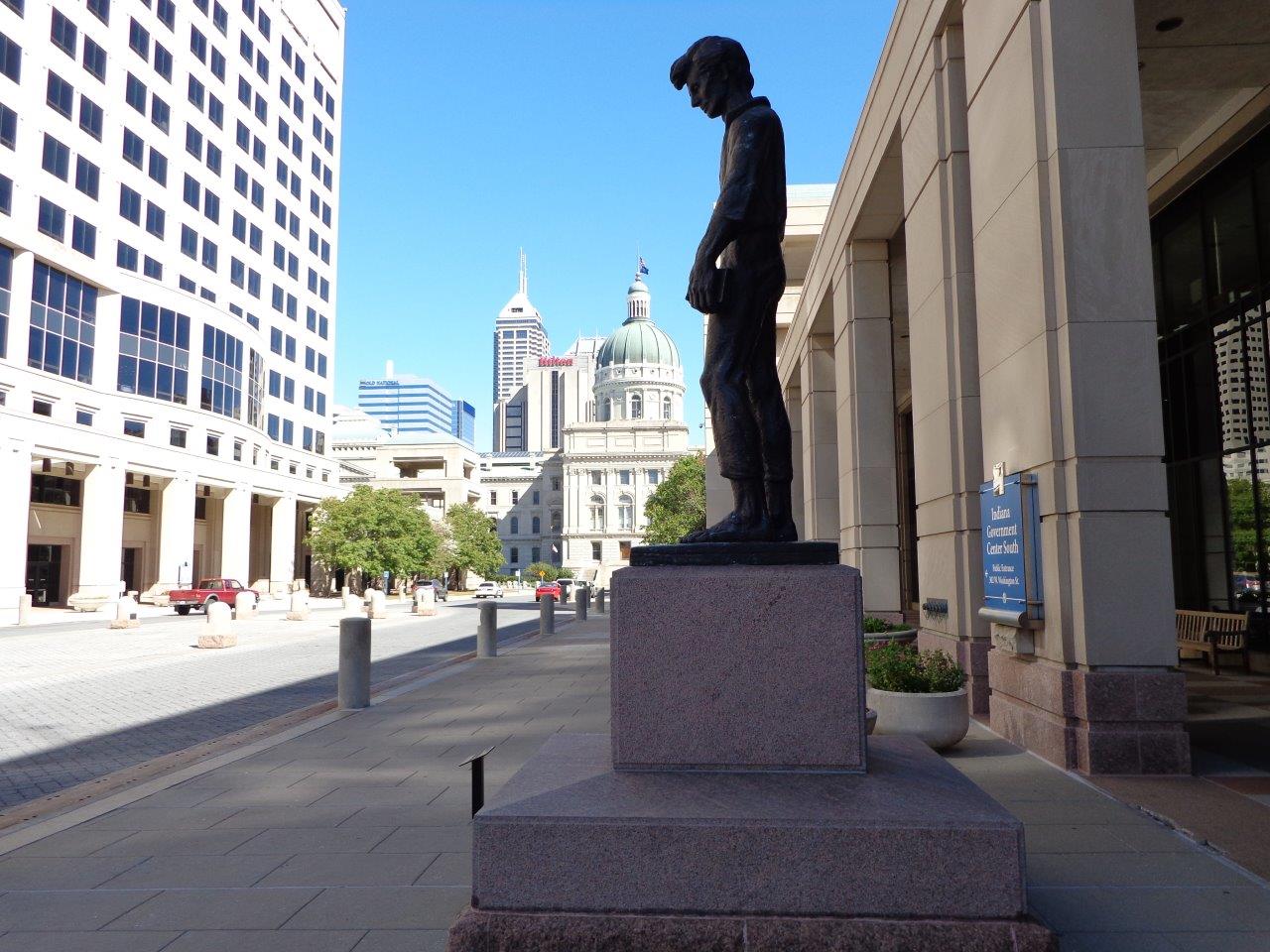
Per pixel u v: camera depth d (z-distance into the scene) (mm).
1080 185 7312
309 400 70062
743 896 3459
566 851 3525
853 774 4012
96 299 44188
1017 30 7934
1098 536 7023
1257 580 13211
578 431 134125
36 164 39219
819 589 4082
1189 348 14961
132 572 52906
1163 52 10695
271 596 62656
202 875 4922
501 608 48094
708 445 38812
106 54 44688
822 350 21969
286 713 11828
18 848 5477
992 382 8703
